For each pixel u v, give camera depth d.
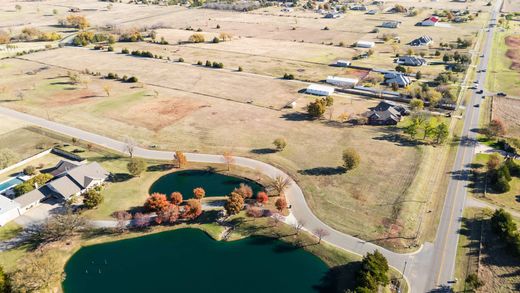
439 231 80.19
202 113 135.38
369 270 66.94
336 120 129.38
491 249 75.19
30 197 88.62
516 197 89.81
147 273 73.38
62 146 114.81
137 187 96.25
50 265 68.69
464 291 66.81
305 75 172.12
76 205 89.25
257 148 112.75
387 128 123.31
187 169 103.88
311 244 78.31
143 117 133.00
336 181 96.81
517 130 120.19
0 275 65.56
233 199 84.94
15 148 114.12
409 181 95.62
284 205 85.38
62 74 178.00
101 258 76.81
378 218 83.94
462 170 100.69
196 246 79.44
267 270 73.50
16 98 150.25
